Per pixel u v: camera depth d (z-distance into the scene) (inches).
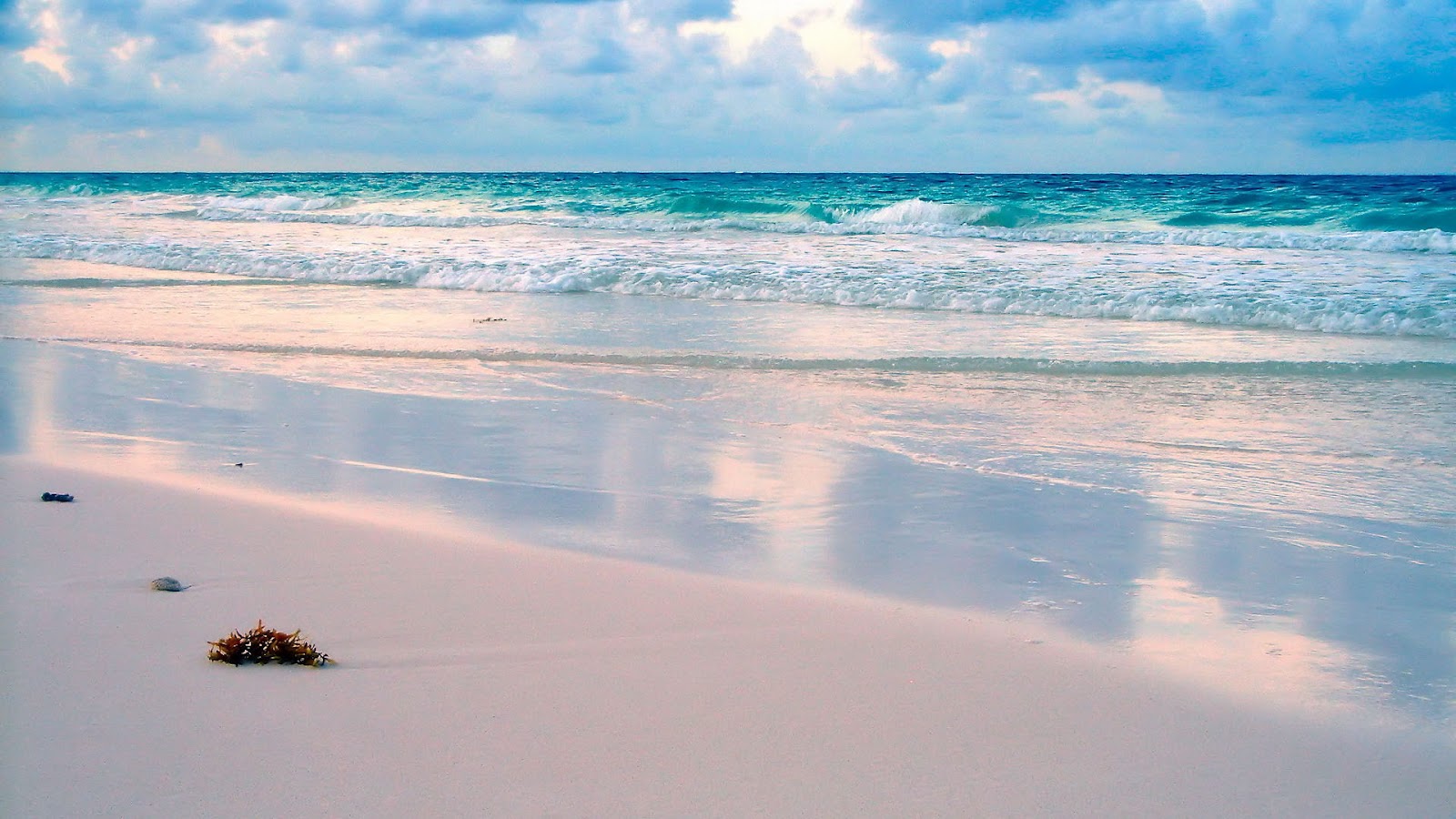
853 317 604.1
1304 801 128.6
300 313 609.6
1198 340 533.6
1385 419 378.0
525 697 147.6
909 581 211.6
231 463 294.4
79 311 612.7
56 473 268.5
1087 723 147.0
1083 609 197.8
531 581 200.4
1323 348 513.7
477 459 309.6
